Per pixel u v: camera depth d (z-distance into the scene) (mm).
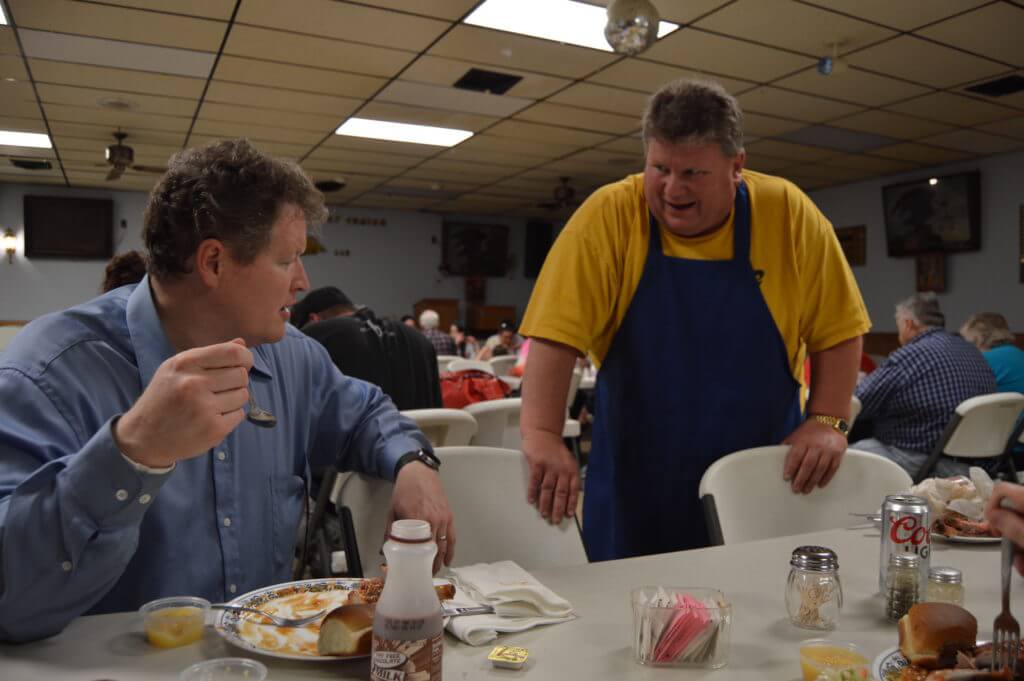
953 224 8102
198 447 838
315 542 2479
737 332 1730
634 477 1793
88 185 10281
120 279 2266
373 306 12102
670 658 870
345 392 1451
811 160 8102
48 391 1006
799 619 999
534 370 1645
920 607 868
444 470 1472
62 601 873
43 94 6125
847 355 1793
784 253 1726
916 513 1056
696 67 5320
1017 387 3990
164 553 1098
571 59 5191
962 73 5387
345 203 11633
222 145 1068
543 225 13008
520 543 1484
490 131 7191
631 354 1747
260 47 5027
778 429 1818
